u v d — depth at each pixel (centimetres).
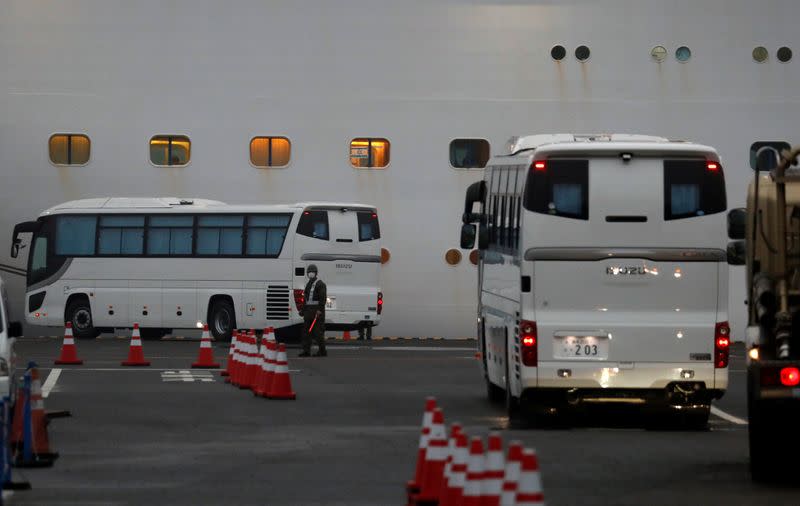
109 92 11281
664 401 5419
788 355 3919
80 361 8662
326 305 10781
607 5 11188
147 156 11288
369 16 11231
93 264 11306
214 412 5981
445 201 11244
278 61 11244
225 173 11281
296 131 11250
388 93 11244
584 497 3775
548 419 5809
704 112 11206
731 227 4584
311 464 4438
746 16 11212
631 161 5438
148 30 11231
